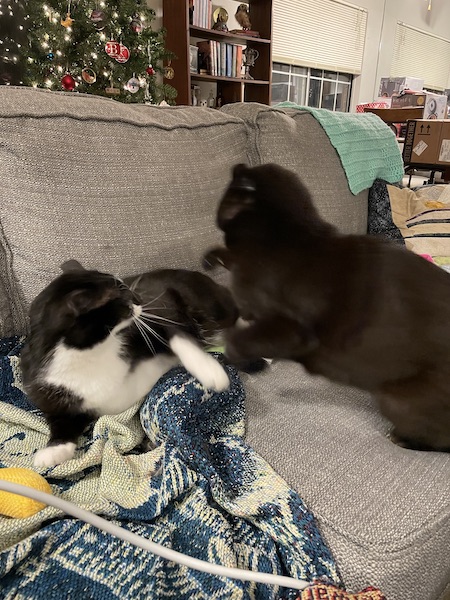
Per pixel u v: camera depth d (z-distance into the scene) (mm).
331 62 4602
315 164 1117
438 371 373
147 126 935
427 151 2174
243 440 698
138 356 789
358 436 658
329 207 726
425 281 358
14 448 721
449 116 3191
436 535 559
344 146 1222
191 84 3549
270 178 361
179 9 3125
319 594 473
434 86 4938
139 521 590
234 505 596
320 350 387
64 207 834
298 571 528
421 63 4922
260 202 350
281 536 558
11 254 852
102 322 722
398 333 350
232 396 738
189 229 874
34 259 840
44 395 740
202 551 553
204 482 628
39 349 734
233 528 600
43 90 917
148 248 903
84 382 742
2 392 812
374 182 1330
